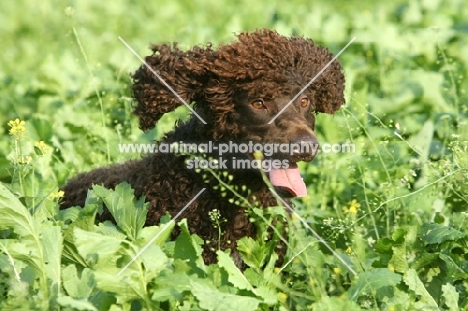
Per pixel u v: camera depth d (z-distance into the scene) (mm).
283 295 9516
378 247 10438
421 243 10562
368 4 28906
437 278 10367
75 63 18984
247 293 9117
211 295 8727
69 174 14164
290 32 21344
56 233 9391
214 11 28797
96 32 26406
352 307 8898
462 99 16156
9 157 12391
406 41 19750
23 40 26594
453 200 12586
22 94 18281
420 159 13766
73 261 9758
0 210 9188
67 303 8375
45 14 28750
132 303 9172
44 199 10617
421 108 16141
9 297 8898
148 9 29672
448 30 20766
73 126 15539
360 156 13734
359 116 15227
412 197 12281
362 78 18375
